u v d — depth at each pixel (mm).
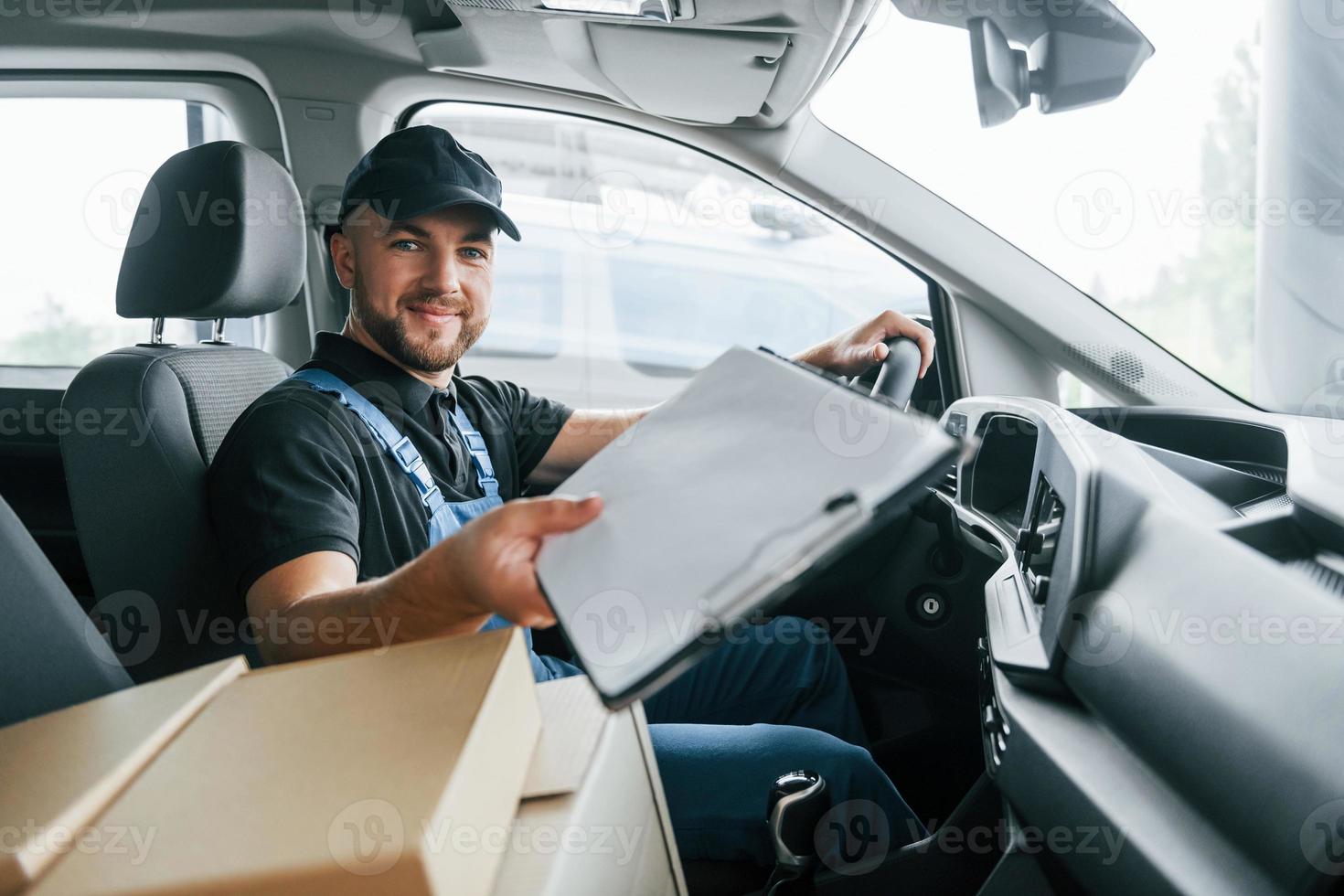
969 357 1790
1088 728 790
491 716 611
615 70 1628
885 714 1668
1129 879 653
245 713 648
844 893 996
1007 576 1104
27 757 604
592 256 2221
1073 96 1540
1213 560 730
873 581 1660
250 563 1047
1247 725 618
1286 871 560
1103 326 1717
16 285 1864
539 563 688
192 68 1779
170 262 1297
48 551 1739
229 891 471
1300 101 1312
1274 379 1361
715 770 1100
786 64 1481
